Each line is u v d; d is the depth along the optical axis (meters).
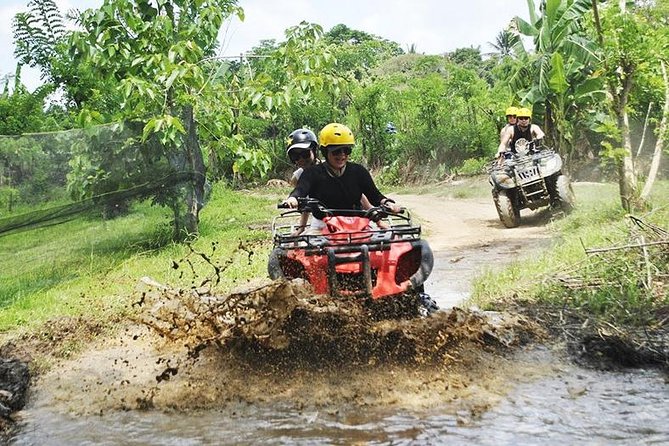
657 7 12.71
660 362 5.93
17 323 7.98
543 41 20.02
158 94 13.24
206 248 12.56
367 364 6.03
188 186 13.74
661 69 13.28
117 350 7.05
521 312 7.19
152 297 8.65
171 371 5.92
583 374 5.78
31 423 5.40
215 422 5.19
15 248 9.77
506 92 30.52
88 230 11.03
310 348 6.13
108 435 5.08
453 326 6.28
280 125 38.28
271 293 6.04
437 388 5.55
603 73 12.54
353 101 37.25
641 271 7.74
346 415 5.16
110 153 11.84
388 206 7.07
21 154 10.27
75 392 5.98
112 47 13.44
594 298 7.18
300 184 7.23
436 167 34.06
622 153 12.13
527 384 5.59
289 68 14.11
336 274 6.37
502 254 11.71
